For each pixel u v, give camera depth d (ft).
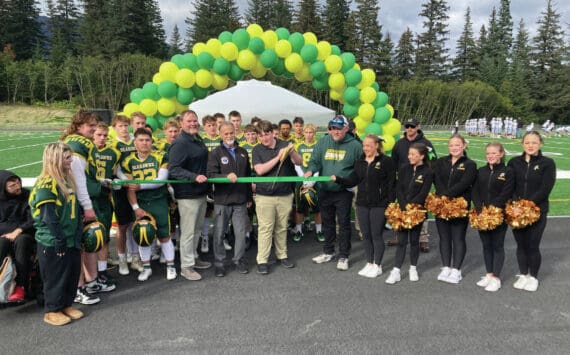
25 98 159.43
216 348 10.50
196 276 15.35
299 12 179.93
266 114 32.22
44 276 11.68
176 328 11.57
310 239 20.86
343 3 187.52
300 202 19.70
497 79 200.95
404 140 18.99
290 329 11.49
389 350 10.43
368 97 24.35
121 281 15.24
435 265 17.02
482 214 13.89
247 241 19.24
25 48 196.54
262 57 23.41
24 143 69.87
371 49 179.32
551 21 196.03
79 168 12.38
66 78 160.25
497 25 231.50
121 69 162.40
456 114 179.32
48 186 11.14
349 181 15.55
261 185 15.74
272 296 13.76
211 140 20.35
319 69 24.03
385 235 21.54
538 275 15.74
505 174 13.88
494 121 108.68
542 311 12.66
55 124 125.90
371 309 12.76
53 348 10.55
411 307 12.92
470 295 13.87
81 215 12.26
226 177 15.39
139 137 15.01
